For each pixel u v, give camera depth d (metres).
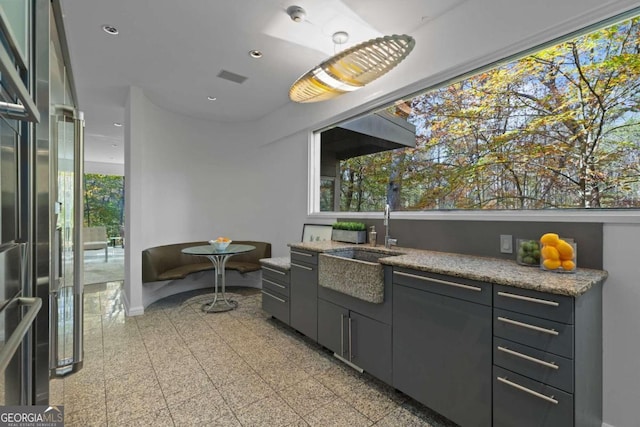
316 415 1.78
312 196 3.79
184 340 2.81
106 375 2.19
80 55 2.74
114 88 3.49
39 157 1.32
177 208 4.39
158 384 2.08
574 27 1.63
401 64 2.51
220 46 2.61
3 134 1.02
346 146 3.41
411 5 2.10
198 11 2.15
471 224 2.13
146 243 3.90
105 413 1.78
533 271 1.56
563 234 1.69
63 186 1.90
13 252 1.09
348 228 2.98
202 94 3.69
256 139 4.77
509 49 1.87
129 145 3.45
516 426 1.37
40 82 1.29
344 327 2.30
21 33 1.07
